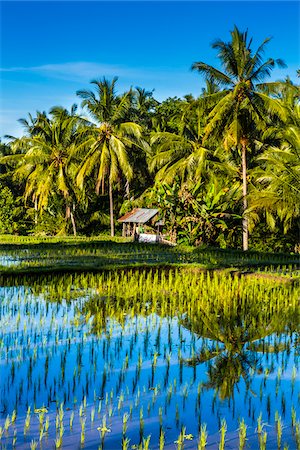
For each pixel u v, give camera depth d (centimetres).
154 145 4084
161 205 3067
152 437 614
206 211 2888
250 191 2912
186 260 2178
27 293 1444
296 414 682
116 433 621
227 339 1034
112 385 773
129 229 3953
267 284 1616
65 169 4119
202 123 3497
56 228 4406
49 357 892
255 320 1191
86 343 981
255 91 2705
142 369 846
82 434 596
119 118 3769
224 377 819
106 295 1438
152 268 1867
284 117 2617
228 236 3059
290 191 2466
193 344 995
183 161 3353
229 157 3375
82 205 4434
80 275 1728
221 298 1405
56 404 699
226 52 2677
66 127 4056
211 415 679
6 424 626
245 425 632
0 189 4712
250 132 2888
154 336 1041
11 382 773
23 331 1055
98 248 2789
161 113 4381
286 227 2714
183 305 1325
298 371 852
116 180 3812
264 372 846
